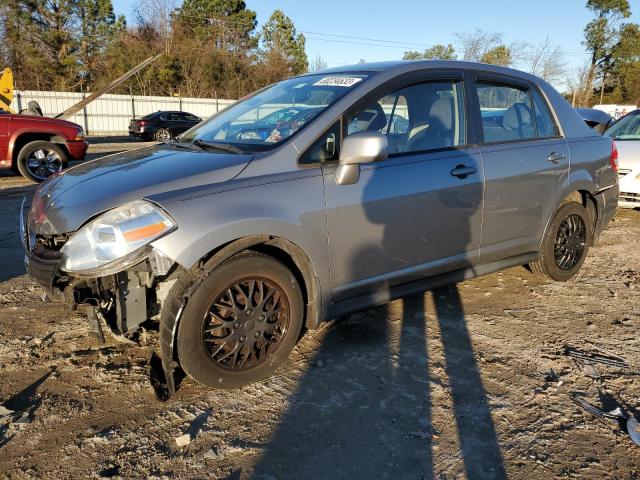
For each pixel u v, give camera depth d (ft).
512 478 7.22
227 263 8.61
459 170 11.30
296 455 7.60
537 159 12.88
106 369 9.84
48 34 123.65
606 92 156.97
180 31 140.97
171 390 8.58
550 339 11.36
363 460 7.51
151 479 7.10
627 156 23.36
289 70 154.92
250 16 157.89
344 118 9.98
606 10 145.89
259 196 8.84
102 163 10.65
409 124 11.01
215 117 12.59
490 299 13.52
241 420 8.39
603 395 9.26
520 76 13.41
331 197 9.52
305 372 9.82
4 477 7.09
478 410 8.73
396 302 13.12
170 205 8.16
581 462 7.55
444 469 7.36
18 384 9.31
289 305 9.46
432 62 11.71
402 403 8.87
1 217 22.40
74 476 7.13
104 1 130.41
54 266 8.41
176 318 8.26
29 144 30.99
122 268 7.97
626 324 12.21
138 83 126.11
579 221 14.57
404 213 10.52
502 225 12.48
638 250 18.65
